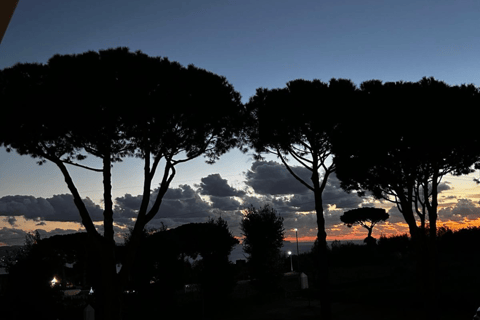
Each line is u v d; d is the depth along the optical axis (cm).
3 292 1717
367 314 1869
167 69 1386
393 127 1722
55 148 1391
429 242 1761
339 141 1772
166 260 2014
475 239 3844
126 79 1302
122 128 1384
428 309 1672
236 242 2370
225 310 2172
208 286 2173
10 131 1269
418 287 1948
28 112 1262
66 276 4300
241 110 1617
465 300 1827
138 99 1312
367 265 4197
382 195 2044
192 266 2233
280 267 2550
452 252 3988
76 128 1312
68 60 1330
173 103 1355
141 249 1978
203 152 1534
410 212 1900
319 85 1792
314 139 1812
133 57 1360
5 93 1267
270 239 2525
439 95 1677
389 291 2298
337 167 1858
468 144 1703
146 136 1376
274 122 1797
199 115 1411
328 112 1731
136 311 1928
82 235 3578
